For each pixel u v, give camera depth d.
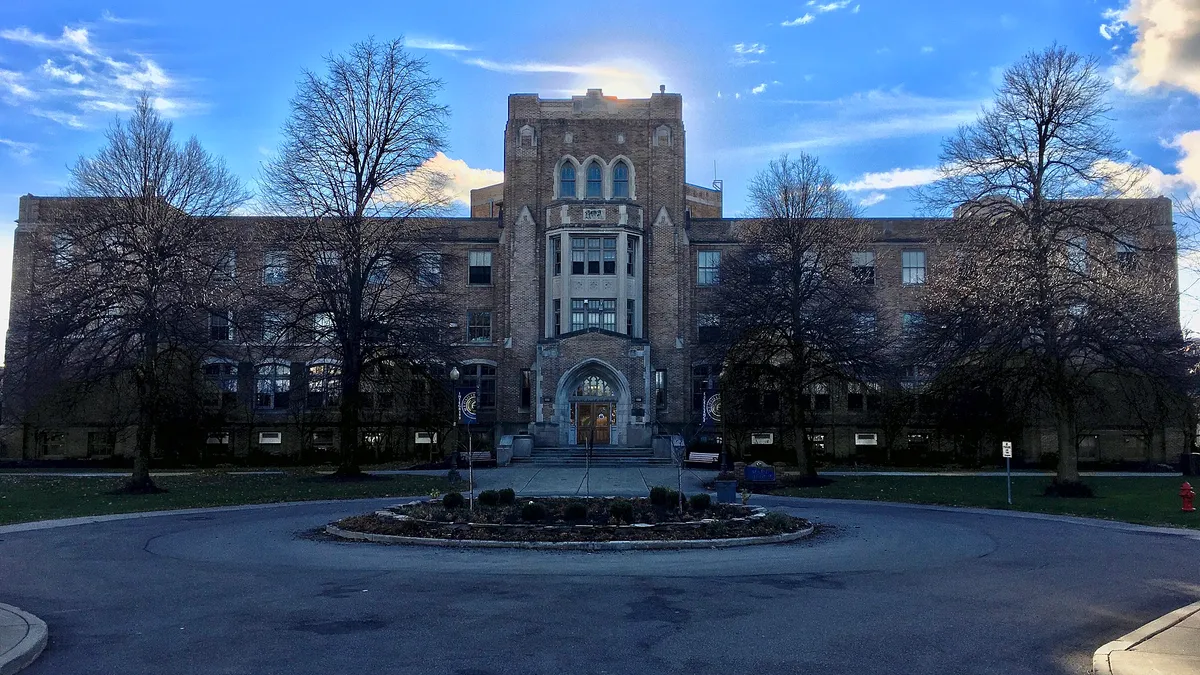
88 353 33.59
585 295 52.00
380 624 10.88
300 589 13.29
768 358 38.06
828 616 11.48
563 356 50.03
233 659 9.24
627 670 8.89
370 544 18.58
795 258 38.34
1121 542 19.58
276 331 38.97
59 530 21.89
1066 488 30.95
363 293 39.88
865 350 37.81
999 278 29.95
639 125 54.88
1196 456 41.75
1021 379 30.62
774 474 35.78
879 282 54.75
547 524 19.80
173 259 33.06
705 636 10.34
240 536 20.33
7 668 8.73
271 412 53.81
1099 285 29.27
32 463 50.09
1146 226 31.69
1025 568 15.70
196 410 40.59
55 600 12.59
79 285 32.44
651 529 19.08
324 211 38.31
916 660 9.37
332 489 33.78
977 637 10.39
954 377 32.94
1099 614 11.71
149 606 12.08
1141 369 30.59
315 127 38.97
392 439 52.75
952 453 51.09
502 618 11.24
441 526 19.45
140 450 33.22
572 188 54.56
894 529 22.05
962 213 33.69
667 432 51.72
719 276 44.38
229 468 49.50
